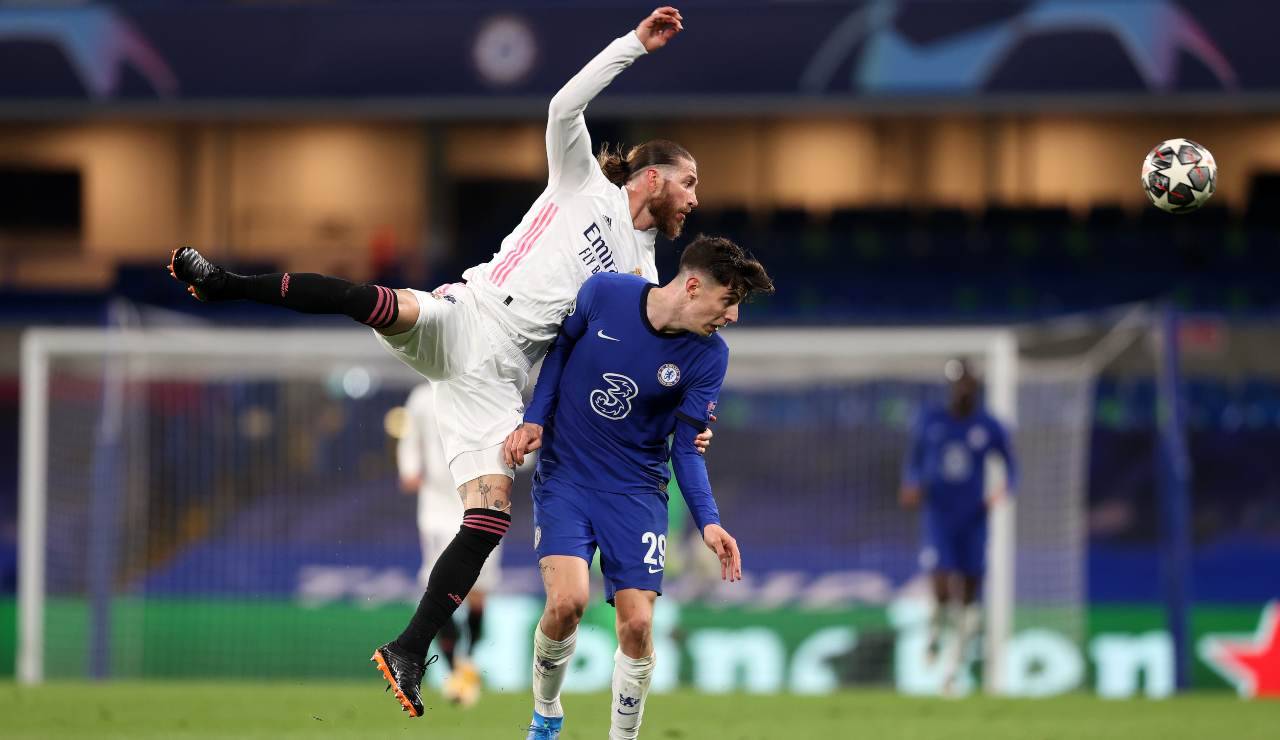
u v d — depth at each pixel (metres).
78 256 73.25
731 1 55.66
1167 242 62.50
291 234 75.50
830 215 64.12
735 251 17.36
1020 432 45.47
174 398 48.50
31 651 41.56
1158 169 19.47
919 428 39.44
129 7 56.66
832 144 75.31
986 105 55.72
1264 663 42.81
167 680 43.19
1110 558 50.09
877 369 46.22
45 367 42.62
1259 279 61.22
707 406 18.16
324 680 43.97
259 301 17.30
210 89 56.47
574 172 18.83
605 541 17.86
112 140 76.00
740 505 50.03
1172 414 40.59
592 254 18.80
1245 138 74.25
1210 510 55.34
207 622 44.22
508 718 28.95
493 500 18.05
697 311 17.41
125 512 47.12
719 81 55.50
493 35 56.00
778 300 61.22
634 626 17.75
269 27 56.62
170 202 75.75
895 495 49.72
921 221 63.81
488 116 59.59
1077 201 74.62
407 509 48.31
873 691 38.84
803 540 49.31
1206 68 53.44
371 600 44.91
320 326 59.44
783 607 43.47
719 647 43.09
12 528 55.81
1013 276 61.50
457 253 66.62
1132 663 43.28
